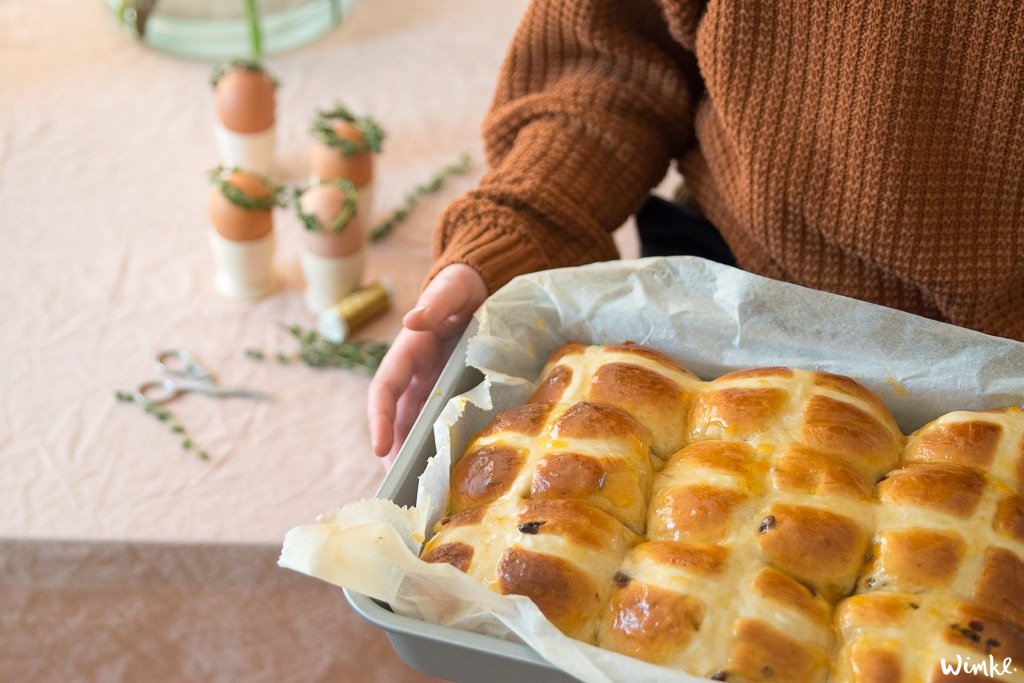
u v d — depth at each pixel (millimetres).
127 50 1257
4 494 902
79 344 1000
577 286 721
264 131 1119
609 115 800
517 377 718
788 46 709
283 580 920
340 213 1012
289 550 581
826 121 709
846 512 628
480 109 1210
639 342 725
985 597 589
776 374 686
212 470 924
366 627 981
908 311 733
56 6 1308
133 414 954
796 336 708
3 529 881
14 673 951
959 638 568
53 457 926
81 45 1260
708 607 586
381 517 626
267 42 1258
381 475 927
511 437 665
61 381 974
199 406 966
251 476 923
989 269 707
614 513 642
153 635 948
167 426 948
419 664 612
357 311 1021
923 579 597
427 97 1220
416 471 665
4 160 1138
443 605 592
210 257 1071
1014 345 685
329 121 1099
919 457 666
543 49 827
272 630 963
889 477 651
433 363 752
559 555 607
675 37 768
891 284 730
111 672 961
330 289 1031
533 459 654
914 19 682
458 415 667
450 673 609
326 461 935
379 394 728
